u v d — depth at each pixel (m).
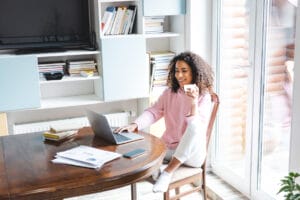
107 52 3.17
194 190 2.48
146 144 2.15
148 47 3.59
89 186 1.67
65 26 3.20
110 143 2.16
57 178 1.71
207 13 3.21
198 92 2.47
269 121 2.74
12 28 3.06
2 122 3.05
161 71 3.44
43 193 1.61
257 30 2.67
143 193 3.15
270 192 2.74
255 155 2.82
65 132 2.27
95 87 3.51
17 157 1.99
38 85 3.05
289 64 2.48
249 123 2.86
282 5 2.49
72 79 3.17
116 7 3.28
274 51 2.60
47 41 3.17
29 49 3.15
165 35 3.33
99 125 2.19
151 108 2.72
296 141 2.17
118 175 1.74
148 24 3.35
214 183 3.25
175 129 2.62
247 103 2.87
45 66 3.17
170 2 3.21
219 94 3.26
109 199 3.09
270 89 2.68
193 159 2.38
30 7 3.08
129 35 3.24
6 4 3.01
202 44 3.25
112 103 3.63
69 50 3.25
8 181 1.69
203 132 2.36
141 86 3.33
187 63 2.53
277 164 2.70
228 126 3.22
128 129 2.44
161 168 2.40
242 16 2.89
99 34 3.18
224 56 3.17
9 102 3.00
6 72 2.94
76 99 3.36
